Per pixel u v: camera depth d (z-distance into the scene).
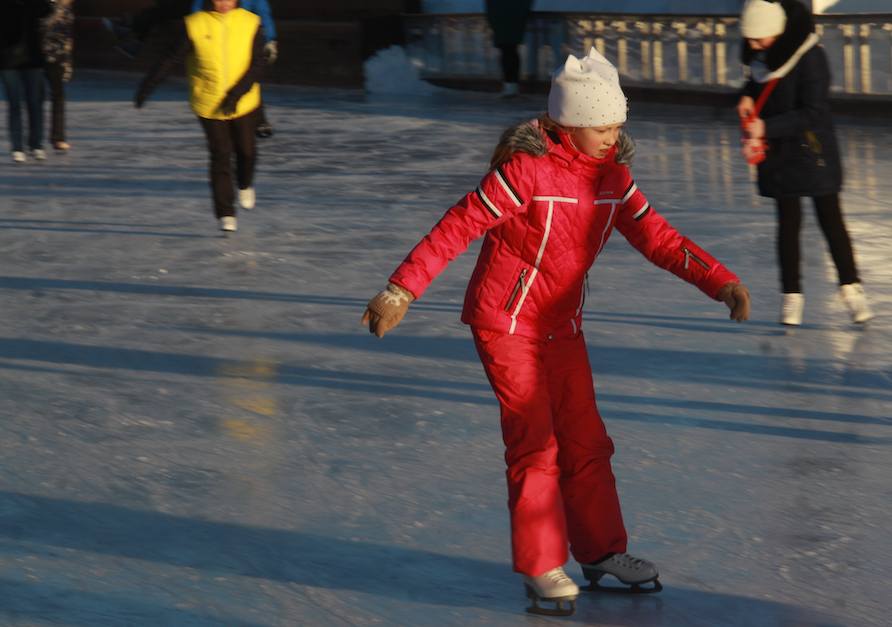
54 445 7.02
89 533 5.71
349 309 10.50
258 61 13.72
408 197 16.52
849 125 23.14
